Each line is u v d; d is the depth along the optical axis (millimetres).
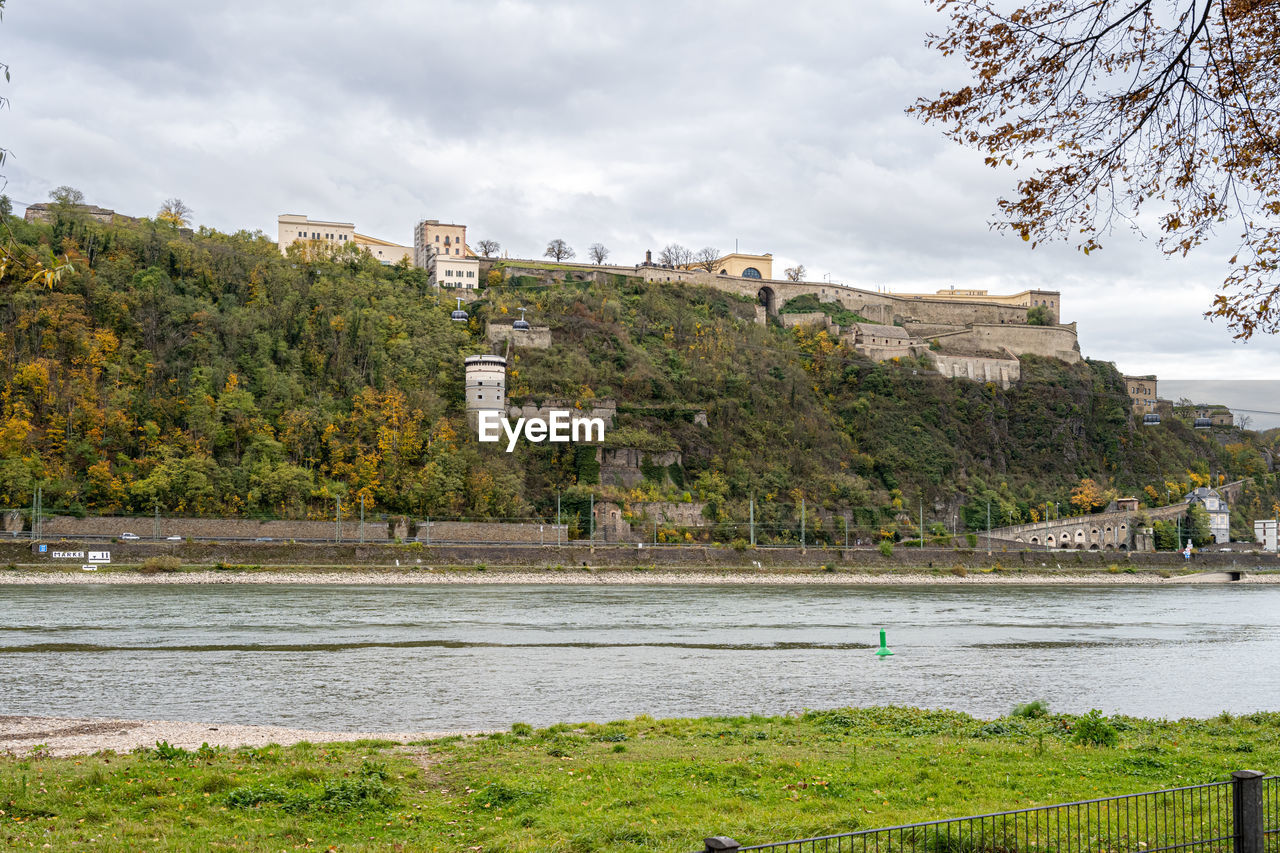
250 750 32312
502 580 154250
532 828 22719
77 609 97062
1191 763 29156
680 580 164875
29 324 194750
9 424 169500
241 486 174375
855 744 33500
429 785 27422
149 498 163750
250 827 22734
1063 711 50844
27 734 40188
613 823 22438
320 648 73562
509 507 190250
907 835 21484
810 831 21625
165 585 130875
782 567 177875
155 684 57000
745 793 25578
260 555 149500
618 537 192875
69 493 161000
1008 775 27484
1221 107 21938
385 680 59375
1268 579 199125
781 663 68562
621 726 38875
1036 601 136375
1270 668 69562
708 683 59094
